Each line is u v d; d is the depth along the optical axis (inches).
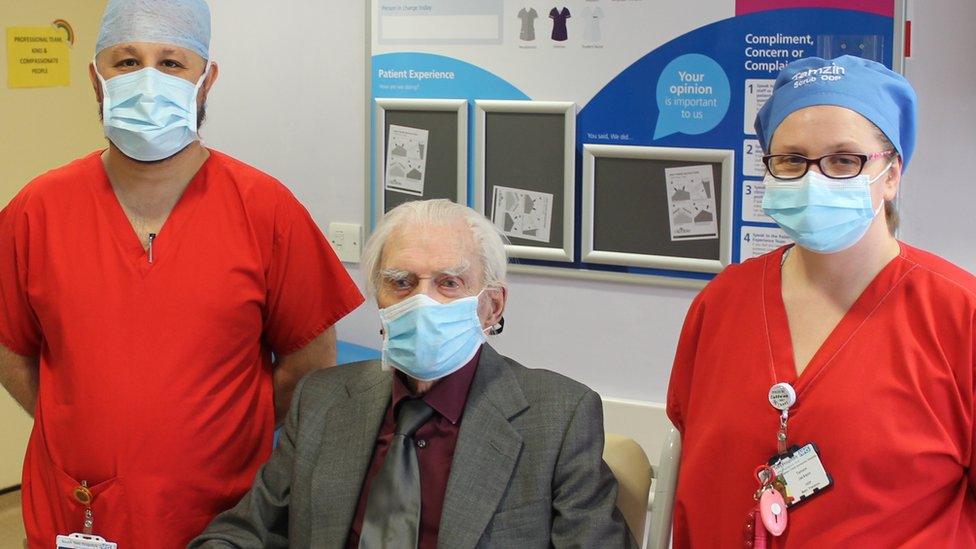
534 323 107.4
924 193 89.6
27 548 75.0
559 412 65.0
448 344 63.0
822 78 54.6
